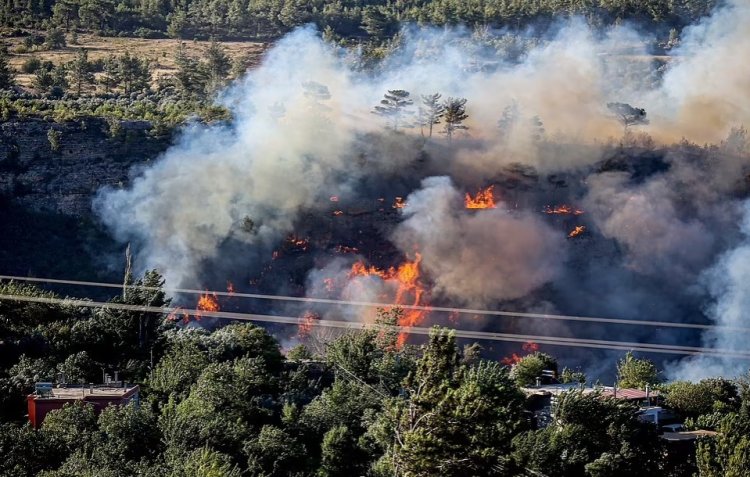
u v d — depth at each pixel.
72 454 59.34
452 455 45.47
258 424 73.75
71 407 64.88
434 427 45.94
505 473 47.16
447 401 46.09
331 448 67.12
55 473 53.72
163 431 63.41
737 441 67.94
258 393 80.25
